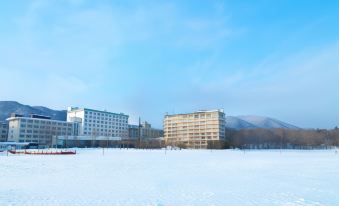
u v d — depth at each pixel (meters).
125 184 24.12
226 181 26.30
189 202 17.23
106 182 25.30
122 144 199.00
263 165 45.44
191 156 75.56
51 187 22.36
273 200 17.86
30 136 199.88
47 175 30.56
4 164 45.44
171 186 23.20
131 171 34.94
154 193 20.03
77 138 195.00
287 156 80.31
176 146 196.25
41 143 194.00
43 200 17.50
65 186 22.89
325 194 19.81
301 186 23.36
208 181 26.27
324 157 74.44
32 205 16.20
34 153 90.12
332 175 31.34
